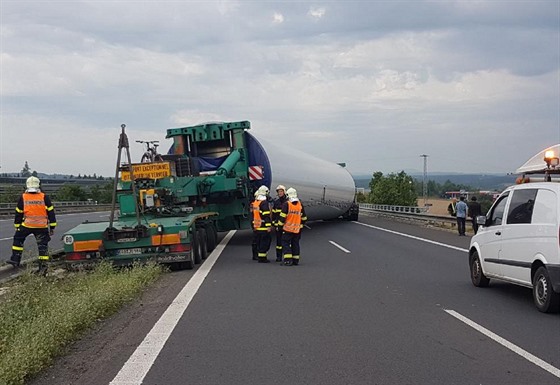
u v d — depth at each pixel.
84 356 6.60
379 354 6.54
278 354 6.59
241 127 20.17
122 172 16.12
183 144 20.45
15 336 6.68
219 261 15.46
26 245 20.02
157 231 13.13
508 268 9.69
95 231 12.98
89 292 9.02
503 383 5.52
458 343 6.99
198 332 7.63
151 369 6.07
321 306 9.29
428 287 11.12
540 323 8.02
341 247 19.30
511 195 9.94
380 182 82.44
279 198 15.21
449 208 28.77
